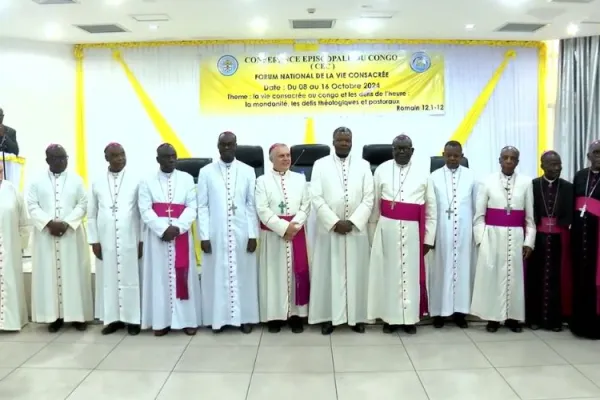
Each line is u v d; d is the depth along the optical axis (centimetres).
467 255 385
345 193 371
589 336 365
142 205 373
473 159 645
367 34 595
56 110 617
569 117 617
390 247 370
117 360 331
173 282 377
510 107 642
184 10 488
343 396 277
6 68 583
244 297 379
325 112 633
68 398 278
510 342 359
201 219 379
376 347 350
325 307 380
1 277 386
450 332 381
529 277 384
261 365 320
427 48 629
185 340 368
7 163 487
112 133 632
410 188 370
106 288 377
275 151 377
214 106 630
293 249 378
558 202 370
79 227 391
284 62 626
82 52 623
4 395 282
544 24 548
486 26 558
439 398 274
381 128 636
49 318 382
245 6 477
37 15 499
